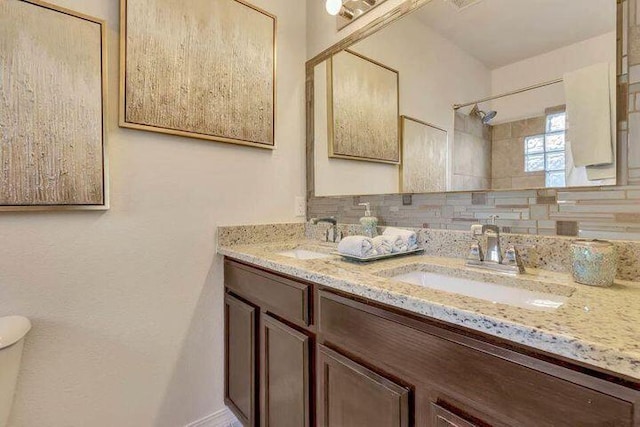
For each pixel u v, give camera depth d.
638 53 0.80
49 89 1.03
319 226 1.67
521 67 1.00
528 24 0.99
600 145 0.85
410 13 1.29
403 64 1.32
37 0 1.02
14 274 1.00
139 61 1.20
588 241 0.81
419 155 1.26
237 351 1.34
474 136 1.10
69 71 1.07
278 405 1.10
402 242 1.19
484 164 1.08
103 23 1.13
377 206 1.44
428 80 1.23
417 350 0.67
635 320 0.52
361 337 0.79
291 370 1.03
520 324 0.50
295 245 1.55
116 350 1.19
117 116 1.17
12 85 0.98
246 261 1.26
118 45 1.16
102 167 1.13
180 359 1.35
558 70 0.93
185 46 1.30
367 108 1.46
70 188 1.07
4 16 0.97
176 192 1.32
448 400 0.62
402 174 1.33
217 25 1.39
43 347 1.05
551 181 0.93
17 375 0.93
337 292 0.88
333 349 0.89
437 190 1.21
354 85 1.51
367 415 0.78
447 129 1.17
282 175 1.66
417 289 0.72
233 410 1.38
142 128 1.21
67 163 1.07
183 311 1.35
